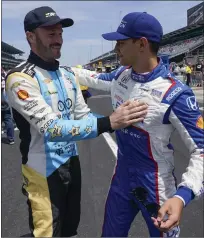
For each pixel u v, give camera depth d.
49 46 2.03
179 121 1.85
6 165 5.84
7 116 7.40
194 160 1.79
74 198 2.26
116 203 2.18
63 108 2.11
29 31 2.05
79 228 3.55
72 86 2.21
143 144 1.97
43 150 2.06
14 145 7.35
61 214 2.13
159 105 1.88
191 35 50.38
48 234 2.04
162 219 1.66
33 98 1.94
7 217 3.83
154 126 1.92
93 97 18.94
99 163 5.84
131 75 2.04
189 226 3.58
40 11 2.01
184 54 46.66
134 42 1.93
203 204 4.07
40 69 2.04
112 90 2.21
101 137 7.89
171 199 1.69
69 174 2.18
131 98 2.01
